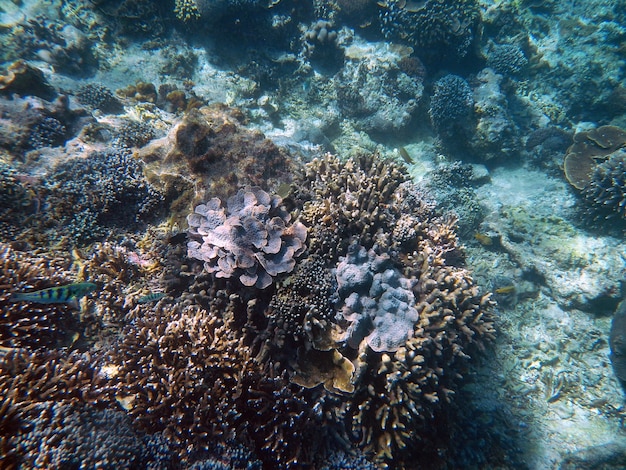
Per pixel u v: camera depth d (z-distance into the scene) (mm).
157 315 646
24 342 586
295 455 608
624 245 1185
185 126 834
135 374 578
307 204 740
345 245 684
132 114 1126
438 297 664
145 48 1402
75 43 1289
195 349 592
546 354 1043
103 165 817
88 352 597
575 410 953
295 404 614
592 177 1249
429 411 643
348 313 622
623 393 973
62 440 477
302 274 631
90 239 764
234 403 591
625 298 1090
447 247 794
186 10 1351
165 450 528
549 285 1176
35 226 734
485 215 1382
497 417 881
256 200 708
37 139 841
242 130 885
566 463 838
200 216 706
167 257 721
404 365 604
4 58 1176
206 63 1443
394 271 669
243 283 622
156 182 822
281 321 608
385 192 773
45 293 523
